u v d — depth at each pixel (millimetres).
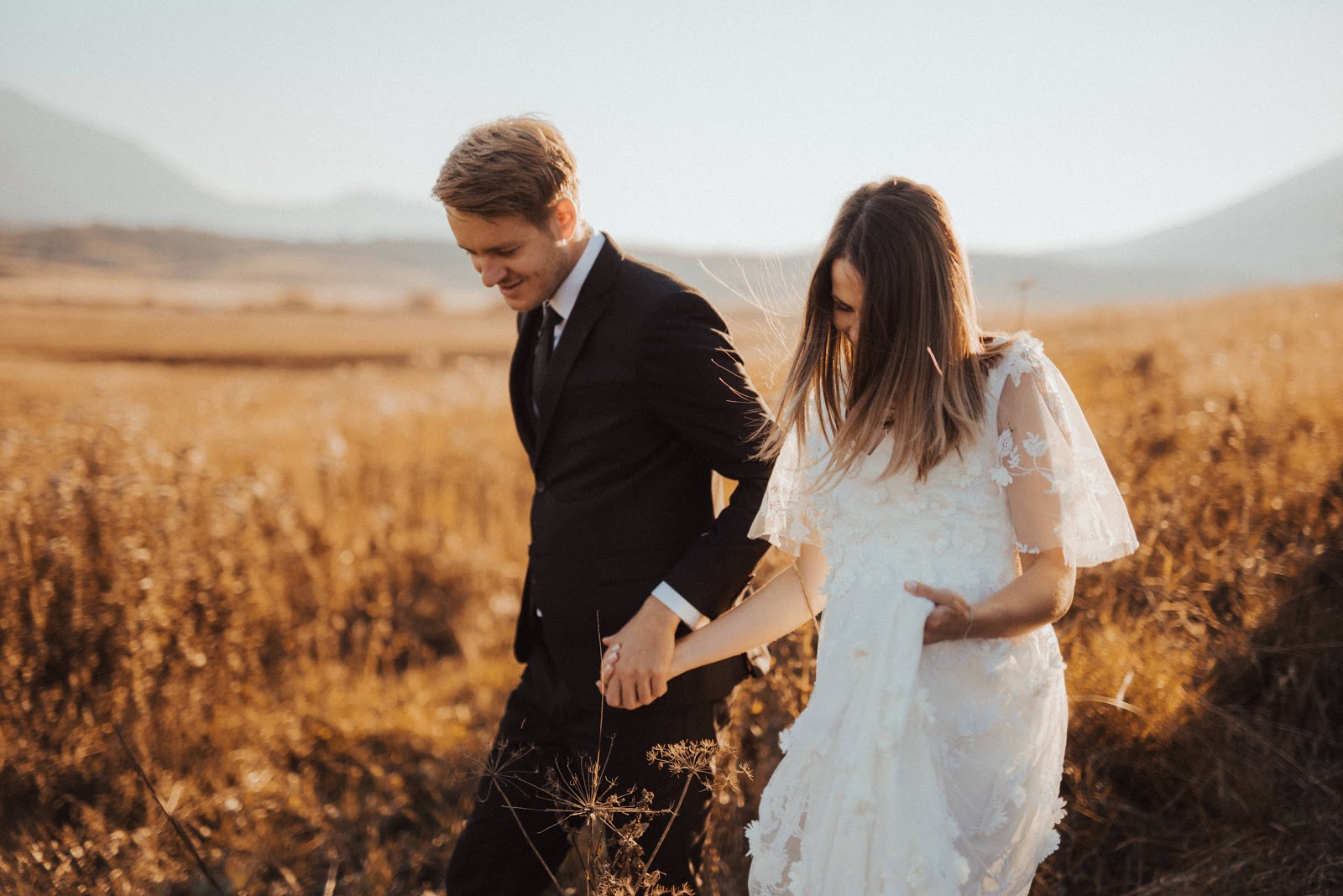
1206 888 2145
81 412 5496
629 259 1928
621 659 1774
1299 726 2611
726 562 1758
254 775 3312
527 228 1781
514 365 2102
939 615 1397
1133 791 2504
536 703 2098
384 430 8289
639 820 1786
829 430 1654
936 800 1417
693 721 1941
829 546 1640
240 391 11211
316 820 3111
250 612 4199
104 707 3387
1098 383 6969
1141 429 4621
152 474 4695
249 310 72750
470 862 2129
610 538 1919
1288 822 2295
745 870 2441
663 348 1811
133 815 3074
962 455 1498
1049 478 1436
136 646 3445
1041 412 1463
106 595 3709
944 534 1514
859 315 1507
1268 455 3727
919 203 1493
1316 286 10219
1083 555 1472
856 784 1432
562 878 2516
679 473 1927
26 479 4355
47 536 3957
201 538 4371
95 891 2676
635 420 1879
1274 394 4422
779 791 1595
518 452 7535
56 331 46031
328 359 33625
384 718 3801
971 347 1502
